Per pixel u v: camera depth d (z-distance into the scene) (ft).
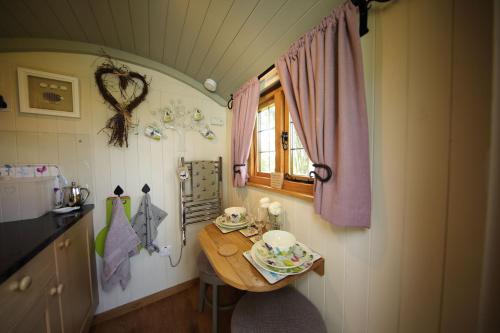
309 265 2.66
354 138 2.26
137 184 4.94
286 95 3.18
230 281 2.42
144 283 5.07
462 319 1.71
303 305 2.96
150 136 5.04
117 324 4.36
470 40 1.59
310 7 2.67
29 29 3.59
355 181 2.24
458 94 1.67
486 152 1.54
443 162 1.78
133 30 3.86
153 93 5.09
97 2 3.12
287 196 3.86
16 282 1.93
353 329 2.63
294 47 3.02
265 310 2.84
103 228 4.54
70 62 4.18
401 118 2.07
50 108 3.96
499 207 1.51
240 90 4.98
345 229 2.70
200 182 5.68
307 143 2.90
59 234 2.78
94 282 4.29
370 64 2.32
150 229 4.97
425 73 1.87
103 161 4.53
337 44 2.45
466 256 1.67
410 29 1.96
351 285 2.63
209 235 3.83
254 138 5.36
